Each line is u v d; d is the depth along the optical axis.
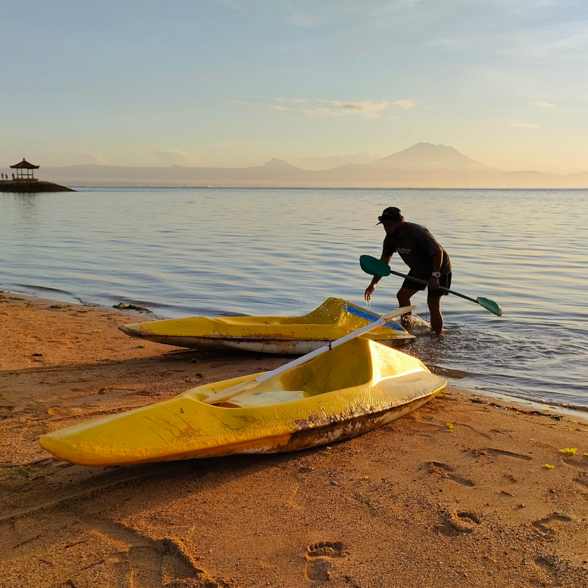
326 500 3.30
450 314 9.38
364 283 12.48
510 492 3.42
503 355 7.05
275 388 4.56
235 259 15.76
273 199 77.75
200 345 6.58
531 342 7.63
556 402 5.48
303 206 52.91
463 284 12.23
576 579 2.58
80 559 2.69
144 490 3.37
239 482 3.51
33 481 3.43
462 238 22.16
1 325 7.99
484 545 2.85
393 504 3.26
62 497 3.25
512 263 15.30
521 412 5.00
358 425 4.23
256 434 3.61
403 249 7.88
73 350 6.80
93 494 3.29
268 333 6.73
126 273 13.51
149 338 6.34
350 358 4.83
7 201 57.38
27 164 93.31
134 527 2.97
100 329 8.03
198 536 2.91
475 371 6.43
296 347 6.86
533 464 3.82
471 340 7.73
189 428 3.44
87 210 41.62
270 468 3.71
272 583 2.55
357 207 51.47
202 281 12.52
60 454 3.04
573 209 50.47
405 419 4.71
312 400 4.06
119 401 4.94
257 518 3.10
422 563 2.71
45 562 2.66
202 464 3.74
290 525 3.03
